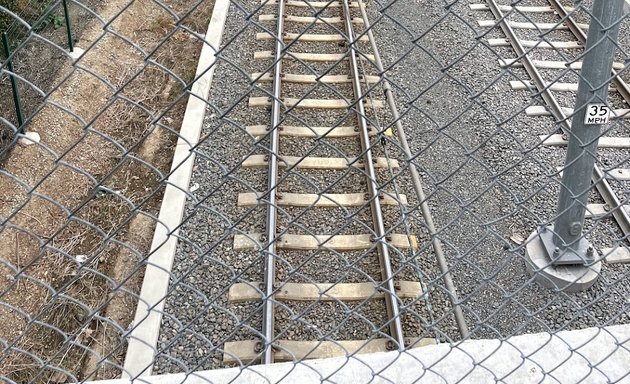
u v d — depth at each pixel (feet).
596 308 16.57
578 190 15.67
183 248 17.99
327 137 22.09
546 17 29.40
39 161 22.38
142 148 23.52
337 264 17.54
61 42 27.61
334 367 10.08
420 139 22.58
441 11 29.96
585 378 9.68
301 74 25.30
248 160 21.03
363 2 30.40
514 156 21.75
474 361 9.52
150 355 15.01
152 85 27.02
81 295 17.70
